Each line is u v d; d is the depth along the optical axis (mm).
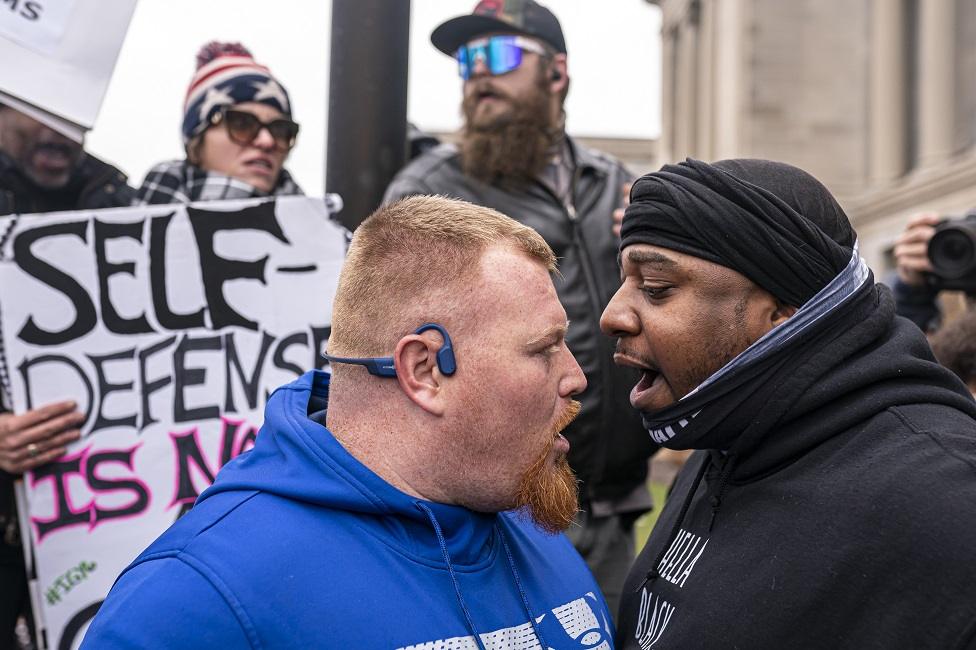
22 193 2275
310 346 1912
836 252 1122
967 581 938
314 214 1935
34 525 1799
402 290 1089
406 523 1104
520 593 1171
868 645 990
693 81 17797
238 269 1911
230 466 1164
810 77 14703
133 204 2445
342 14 2062
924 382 1129
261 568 996
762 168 1189
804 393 1108
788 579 1046
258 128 2412
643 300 1196
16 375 1830
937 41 11648
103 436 1838
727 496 1198
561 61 2430
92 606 1797
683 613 1129
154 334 1880
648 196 1172
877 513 1008
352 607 1012
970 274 2420
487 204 2336
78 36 1883
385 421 1110
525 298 1091
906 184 11828
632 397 1265
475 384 1076
